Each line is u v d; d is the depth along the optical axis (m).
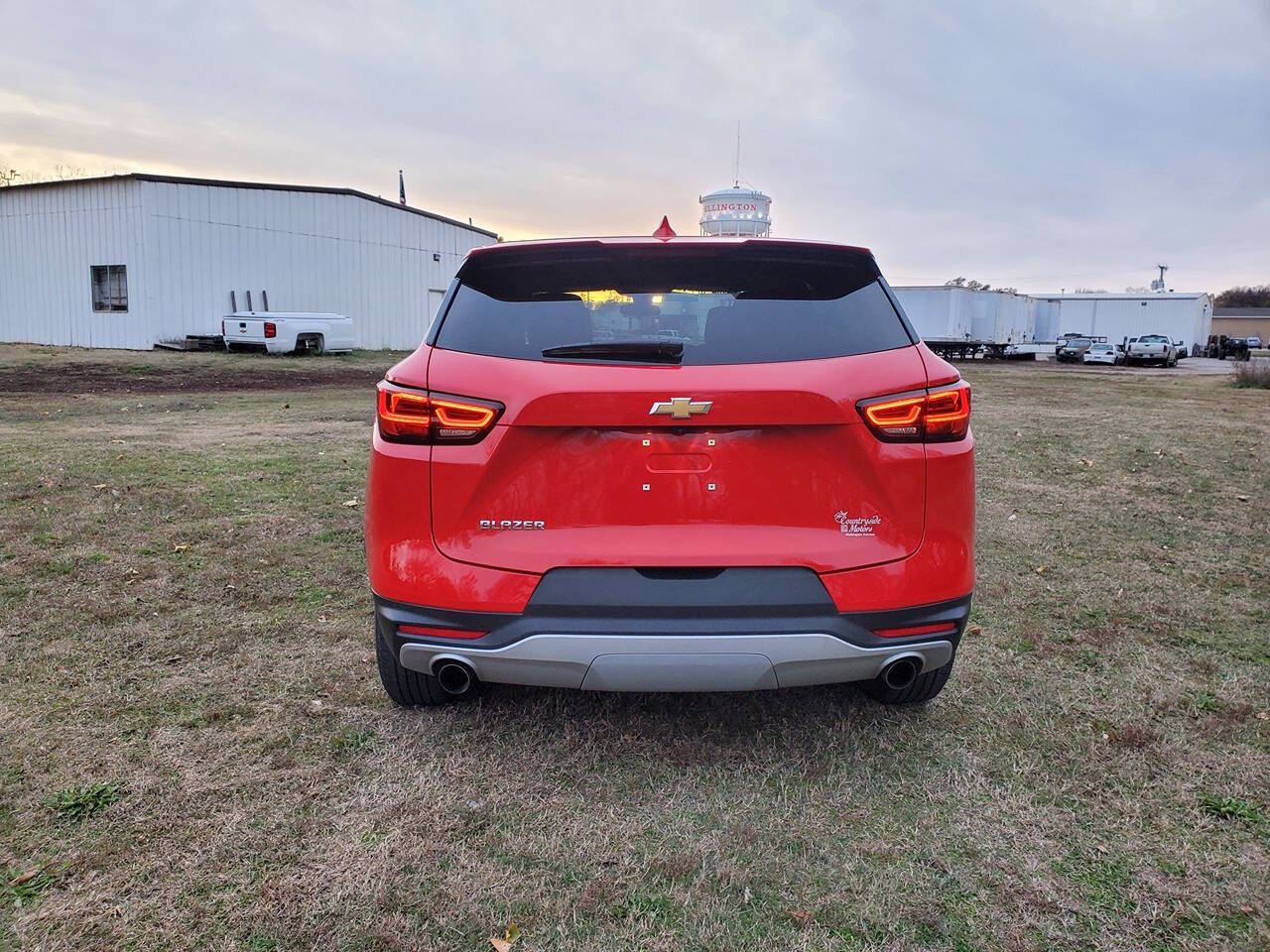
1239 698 3.16
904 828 2.36
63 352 21.38
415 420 2.42
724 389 2.29
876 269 2.65
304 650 3.48
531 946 1.91
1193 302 51.50
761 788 2.55
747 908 2.04
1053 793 2.53
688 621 2.33
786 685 2.40
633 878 2.14
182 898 2.02
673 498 2.35
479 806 2.43
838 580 2.37
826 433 2.36
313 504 5.93
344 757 2.68
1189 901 2.06
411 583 2.42
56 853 2.17
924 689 2.97
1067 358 43.84
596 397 2.29
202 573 4.41
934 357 2.52
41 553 4.62
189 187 22.95
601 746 2.79
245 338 22.67
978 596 4.36
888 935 1.95
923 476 2.41
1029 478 7.75
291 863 2.16
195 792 2.45
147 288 22.38
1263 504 6.68
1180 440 10.41
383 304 28.73
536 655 2.35
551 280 2.60
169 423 10.15
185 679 3.18
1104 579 4.66
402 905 2.02
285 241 25.38
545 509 2.37
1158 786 2.57
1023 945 1.92
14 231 24.34
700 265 2.58
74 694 3.03
